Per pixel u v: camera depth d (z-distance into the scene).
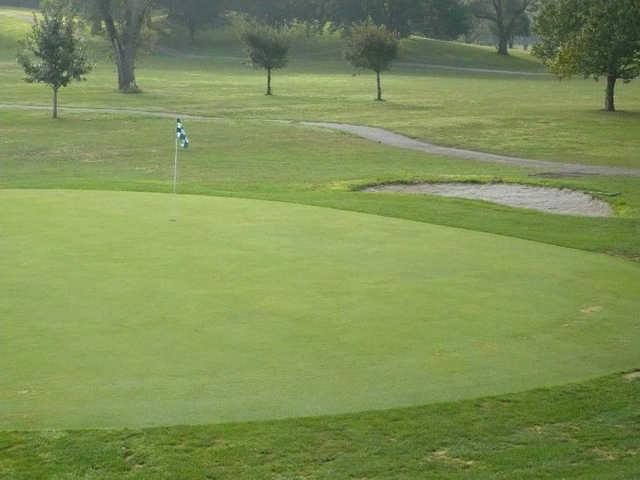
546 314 13.80
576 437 9.41
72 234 18.48
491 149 49.38
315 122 63.16
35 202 22.12
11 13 165.62
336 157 45.38
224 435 9.16
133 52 87.94
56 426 9.30
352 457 8.80
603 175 38.22
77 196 23.14
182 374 10.84
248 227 19.66
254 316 13.20
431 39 165.00
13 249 17.08
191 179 37.03
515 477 8.44
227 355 11.54
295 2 152.88
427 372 11.13
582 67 69.38
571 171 39.94
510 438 9.34
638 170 40.38
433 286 15.25
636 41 67.12
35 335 12.17
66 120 63.12
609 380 11.02
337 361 11.42
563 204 29.64
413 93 91.12
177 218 20.44
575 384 10.85
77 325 12.62
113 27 87.81
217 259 16.62
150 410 9.74
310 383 10.65
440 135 55.84
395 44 82.50
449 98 85.69
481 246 18.77
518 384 10.80
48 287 14.52
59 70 63.94
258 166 41.56
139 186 27.47
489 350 12.03
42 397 10.05
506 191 32.16
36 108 70.75
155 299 13.96
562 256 18.17
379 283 15.30
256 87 95.06
